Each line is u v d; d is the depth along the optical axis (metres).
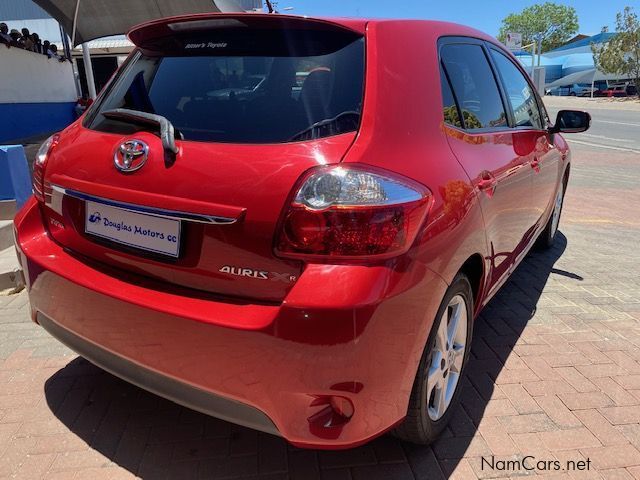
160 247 1.99
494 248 2.72
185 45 2.35
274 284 1.81
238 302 1.86
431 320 2.02
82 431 2.50
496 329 3.53
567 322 3.64
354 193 1.76
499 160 2.79
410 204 1.85
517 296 4.08
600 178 9.76
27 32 13.69
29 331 3.40
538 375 2.99
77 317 2.20
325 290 1.72
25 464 2.29
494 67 3.27
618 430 2.54
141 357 2.02
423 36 2.44
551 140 4.15
